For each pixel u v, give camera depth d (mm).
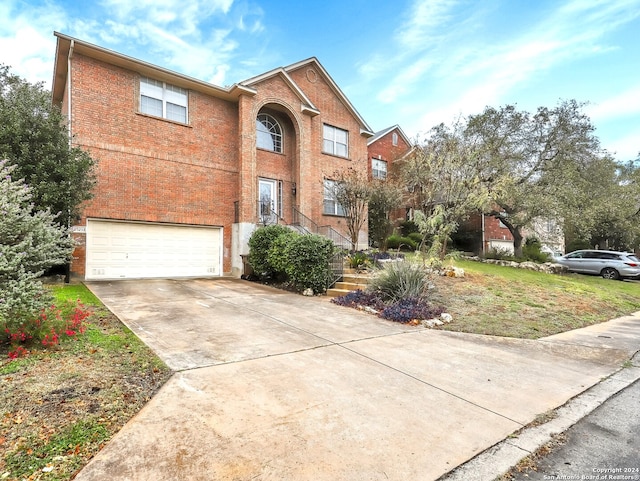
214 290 9703
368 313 7418
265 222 13586
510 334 6289
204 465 2334
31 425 2697
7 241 4379
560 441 2848
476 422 3088
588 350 5539
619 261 16125
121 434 2656
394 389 3699
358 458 2488
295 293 9758
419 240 19141
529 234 24203
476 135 16906
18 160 8219
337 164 17219
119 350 4352
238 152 13953
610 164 18203
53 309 5000
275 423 2902
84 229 10586
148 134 11891
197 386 3527
